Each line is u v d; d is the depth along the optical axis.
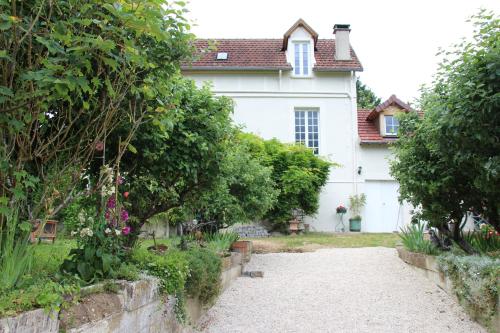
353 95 17.73
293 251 10.82
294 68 18.00
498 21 5.05
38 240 2.76
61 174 2.94
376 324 5.43
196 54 3.68
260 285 7.39
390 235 14.34
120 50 2.91
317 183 15.84
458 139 5.54
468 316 5.52
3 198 2.34
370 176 17.30
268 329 5.25
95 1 2.50
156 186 5.11
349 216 17.06
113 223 3.48
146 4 2.70
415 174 7.04
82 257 3.11
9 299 2.04
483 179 5.68
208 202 7.80
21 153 2.58
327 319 5.64
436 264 6.90
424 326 5.32
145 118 3.72
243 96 17.61
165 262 4.01
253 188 8.83
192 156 4.84
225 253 7.55
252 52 18.53
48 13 2.56
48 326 2.12
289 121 17.56
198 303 5.27
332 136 17.55
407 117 7.56
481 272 5.10
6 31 2.30
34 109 2.53
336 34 18.48
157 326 3.68
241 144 9.23
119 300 2.89
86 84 2.48
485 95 4.92
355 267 8.66
